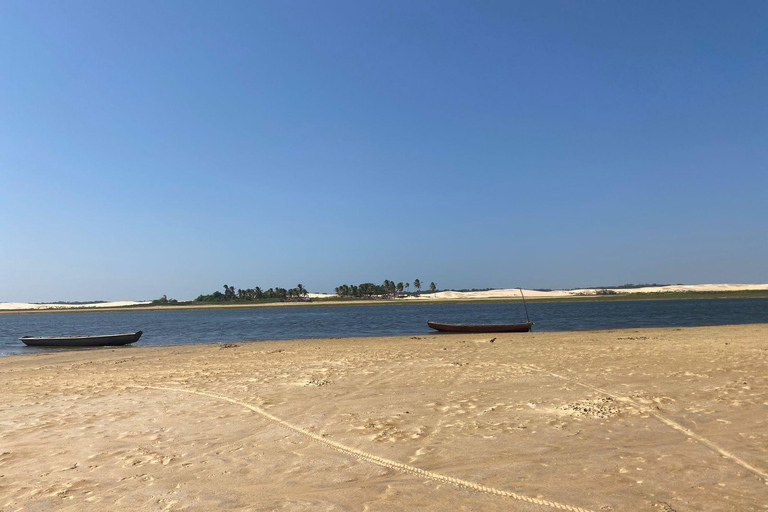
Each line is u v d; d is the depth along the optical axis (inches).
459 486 238.4
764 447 279.3
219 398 462.3
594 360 633.0
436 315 3494.1
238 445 315.3
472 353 768.9
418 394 455.8
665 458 266.8
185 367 716.0
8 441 336.5
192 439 329.7
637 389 442.3
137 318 4409.5
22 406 454.9
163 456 295.4
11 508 225.8
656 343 835.4
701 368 541.6
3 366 880.3
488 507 213.5
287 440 323.6
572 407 382.0
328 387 501.0
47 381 623.5
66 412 422.0
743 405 370.6
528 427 334.3
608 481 238.1
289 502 224.8
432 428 340.2
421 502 220.7
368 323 2409.0
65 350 1246.3
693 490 224.2
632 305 5059.1
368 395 457.4
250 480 254.4
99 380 609.6
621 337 1022.4
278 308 6909.5
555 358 666.2
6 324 3494.1
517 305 6441.9
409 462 275.0
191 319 3671.3
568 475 247.6
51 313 7859.3
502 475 250.7
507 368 589.9
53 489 247.1
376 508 215.3
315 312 4623.5
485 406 398.3
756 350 682.2
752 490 222.4
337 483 247.3
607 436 309.9
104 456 297.6
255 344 1163.9
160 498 233.5
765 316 2370.8
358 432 336.5
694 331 1189.1
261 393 479.5
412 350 848.3
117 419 390.0
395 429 340.8
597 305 5561.0
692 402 386.3
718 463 257.0
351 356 776.9
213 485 248.4
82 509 223.5
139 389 525.7
